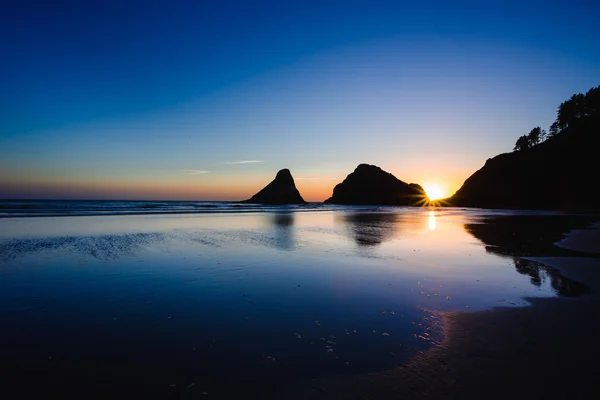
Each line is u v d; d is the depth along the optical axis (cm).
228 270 1001
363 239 1769
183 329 566
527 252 1389
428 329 570
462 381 403
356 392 380
